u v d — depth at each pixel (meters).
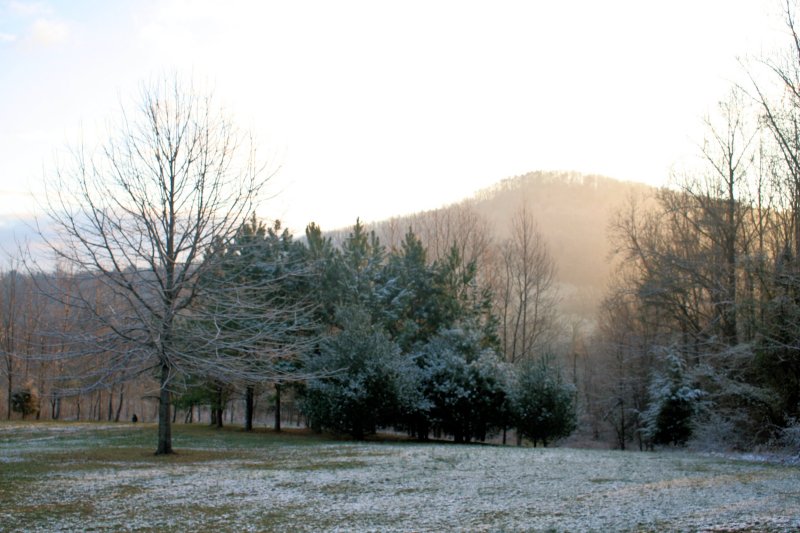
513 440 50.62
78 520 10.99
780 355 25.84
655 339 43.75
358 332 32.44
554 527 10.27
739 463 21.34
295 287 34.78
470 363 34.94
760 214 34.56
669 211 37.16
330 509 12.05
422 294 39.31
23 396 49.56
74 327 21.00
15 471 17.41
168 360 20.55
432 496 13.55
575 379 58.16
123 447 25.09
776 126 27.59
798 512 11.38
